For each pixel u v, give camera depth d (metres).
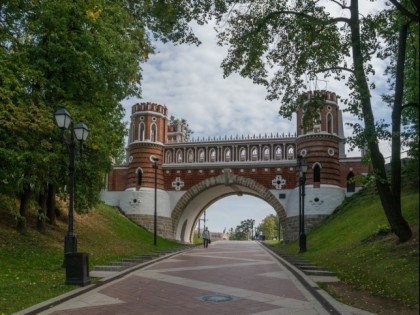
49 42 21.97
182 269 20.20
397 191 17.95
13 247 21.44
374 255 18.39
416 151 9.48
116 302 12.00
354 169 49.28
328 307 11.24
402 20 16.16
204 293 13.48
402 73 16.16
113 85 24.64
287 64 19.84
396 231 18.16
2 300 11.84
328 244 29.69
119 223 43.28
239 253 33.09
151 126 55.00
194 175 54.94
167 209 54.44
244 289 14.20
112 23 23.84
